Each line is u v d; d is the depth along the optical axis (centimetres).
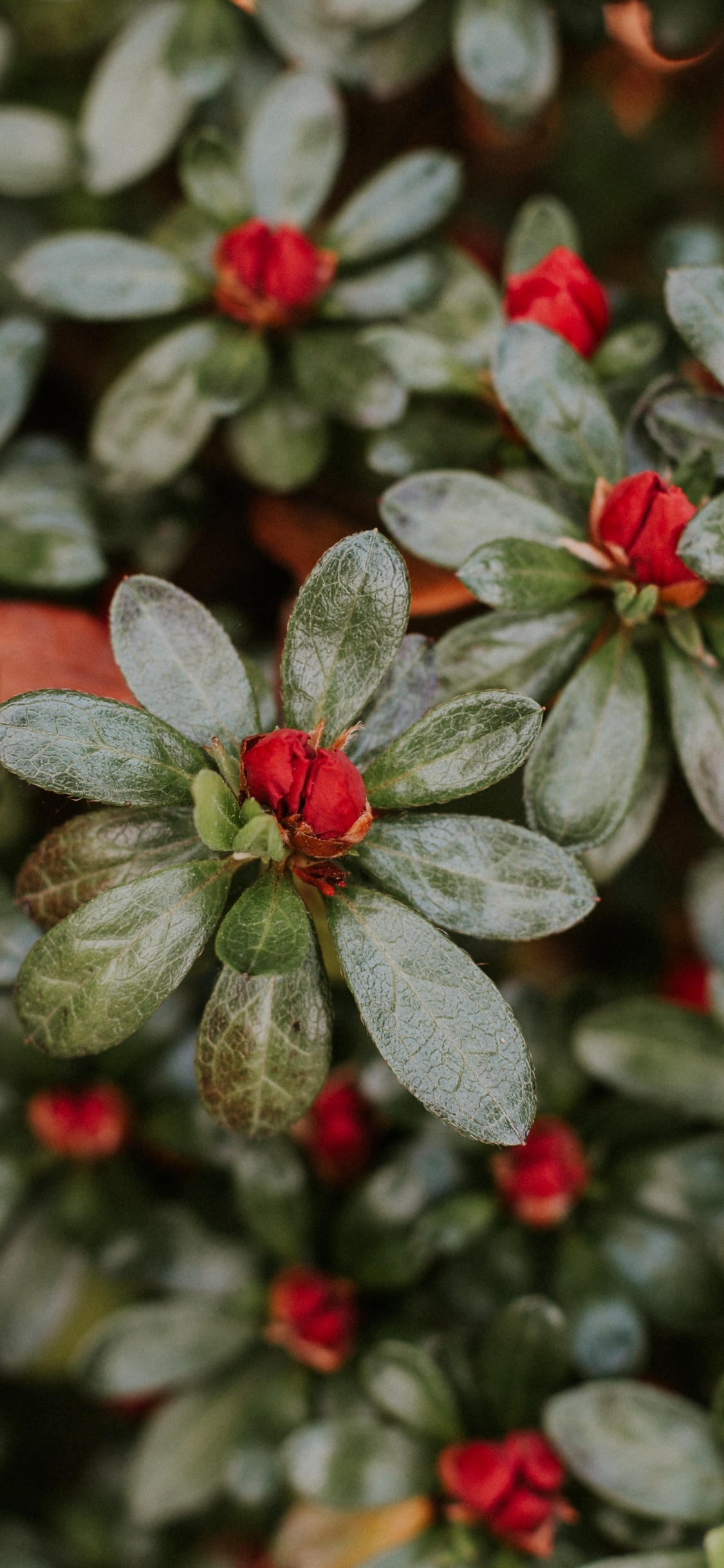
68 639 32
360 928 25
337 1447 31
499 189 43
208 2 34
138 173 35
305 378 31
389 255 32
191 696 25
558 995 34
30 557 32
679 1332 33
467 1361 32
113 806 27
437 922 25
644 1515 30
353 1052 31
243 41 36
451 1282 32
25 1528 37
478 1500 30
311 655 25
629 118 42
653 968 37
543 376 28
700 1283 32
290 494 33
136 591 25
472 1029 24
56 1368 37
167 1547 37
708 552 26
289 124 33
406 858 25
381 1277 32
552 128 42
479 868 25
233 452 32
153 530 34
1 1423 38
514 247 32
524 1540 30
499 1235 32
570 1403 29
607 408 28
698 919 33
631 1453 29
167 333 35
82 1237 34
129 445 32
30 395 34
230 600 34
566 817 27
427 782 25
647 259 37
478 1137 24
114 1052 34
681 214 42
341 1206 33
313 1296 32
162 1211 34
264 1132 25
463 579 27
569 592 27
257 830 24
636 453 29
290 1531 33
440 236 37
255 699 26
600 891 36
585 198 42
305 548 33
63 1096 34
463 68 34
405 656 26
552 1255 32
